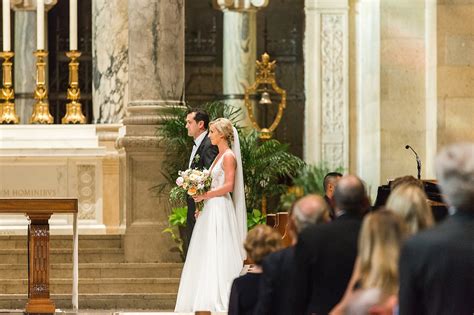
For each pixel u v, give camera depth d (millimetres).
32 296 18641
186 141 23375
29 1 29141
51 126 26672
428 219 10406
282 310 11391
